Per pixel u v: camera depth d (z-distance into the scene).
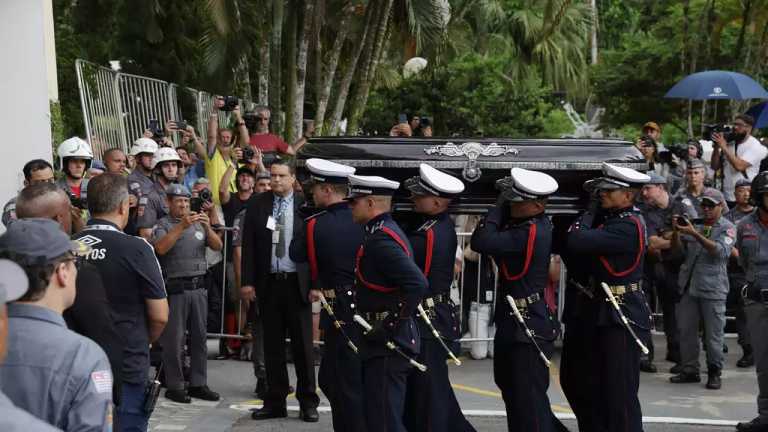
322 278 12.06
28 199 8.30
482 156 11.42
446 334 11.05
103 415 6.10
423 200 11.05
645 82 48.59
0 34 17.22
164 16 30.48
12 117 17.27
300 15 28.28
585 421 11.91
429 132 21.73
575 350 11.91
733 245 16.73
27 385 5.99
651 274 17.92
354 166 11.68
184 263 14.48
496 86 34.12
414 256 10.97
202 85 31.55
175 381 14.48
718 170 21.39
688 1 42.41
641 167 11.56
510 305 11.03
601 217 11.66
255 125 20.81
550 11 30.98
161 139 18.20
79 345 6.14
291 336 13.56
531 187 10.69
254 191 17.53
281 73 33.06
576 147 11.55
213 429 12.99
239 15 29.73
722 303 16.09
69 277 6.34
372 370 10.46
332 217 12.06
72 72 25.58
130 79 22.66
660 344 19.84
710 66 43.06
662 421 13.88
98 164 16.33
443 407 11.01
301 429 13.11
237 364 17.38
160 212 16.09
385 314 10.43
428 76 33.56
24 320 6.11
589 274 11.69
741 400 15.35
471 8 51.09
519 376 11.05
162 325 8.77
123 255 8.55
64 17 28.98
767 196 13.32
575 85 59.31
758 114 24.97
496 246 10.86
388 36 33.34
